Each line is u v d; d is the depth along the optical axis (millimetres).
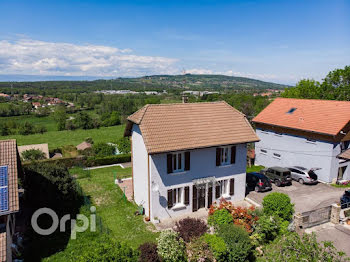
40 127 87938
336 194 23219
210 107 22234
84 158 34031
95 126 95938
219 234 13688
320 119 26969
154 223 17875
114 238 16094
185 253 12820
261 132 32875
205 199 20031
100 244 11359
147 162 18078
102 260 10250
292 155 29094
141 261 11594
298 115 29406
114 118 101500
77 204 20797
